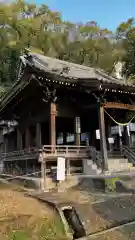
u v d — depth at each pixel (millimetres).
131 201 11883
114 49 57188
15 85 19719
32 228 8695
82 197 12469
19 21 49969
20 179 19109
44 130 24938
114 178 14445
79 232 9258
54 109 17875
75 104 19922
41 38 54156
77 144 19391
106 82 17422
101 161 16891
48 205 11094
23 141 27172
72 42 59688
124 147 20953
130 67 50531
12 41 46594
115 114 22344
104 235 8727
